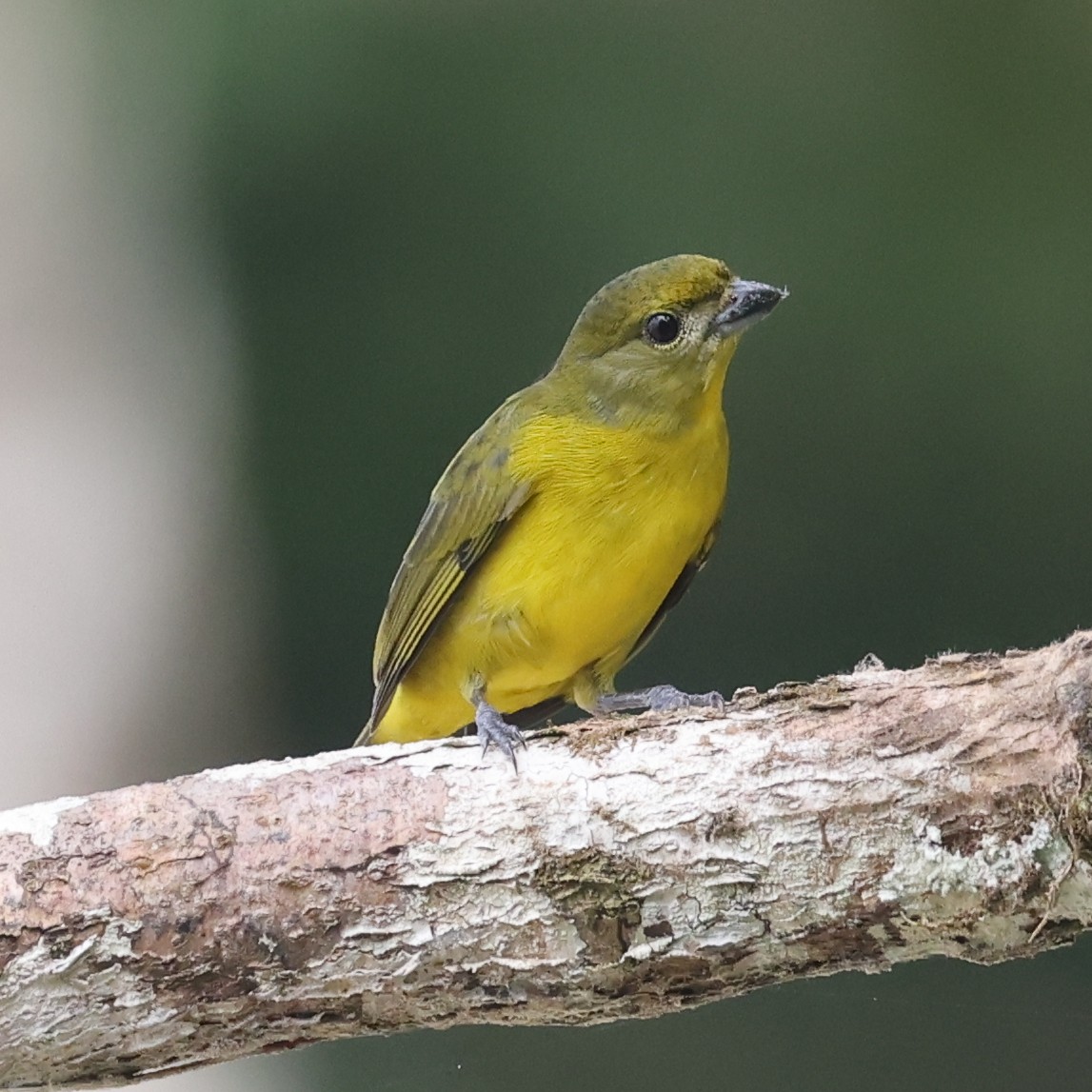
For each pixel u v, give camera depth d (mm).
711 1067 10977
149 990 6160
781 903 6027
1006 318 12633
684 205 12992
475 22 13062
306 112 13078
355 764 6516
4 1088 6301
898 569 12609
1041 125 12695
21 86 12164
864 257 12797
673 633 12727
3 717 11266
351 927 6184
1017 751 5809
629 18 13047
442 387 13086
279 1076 11391
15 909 6109
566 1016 6383
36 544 11656
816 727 6156
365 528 13078
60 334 12102
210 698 12219
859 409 12742
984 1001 10812
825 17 12836
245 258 13062
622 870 6117
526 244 13062
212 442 12531
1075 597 12406
